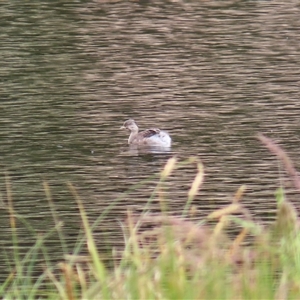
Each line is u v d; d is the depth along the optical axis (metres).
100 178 19.02
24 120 24.00
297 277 8.71
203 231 9.24
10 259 14.52
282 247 9.10
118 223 16.06
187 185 18.38
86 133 22.80
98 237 15.27
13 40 35.59
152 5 43.66
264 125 23.22
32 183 18.73
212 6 43.22
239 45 34.38
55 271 13.82
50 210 16.94
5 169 19.72
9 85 28.17
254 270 8.91
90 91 27.39
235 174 19.08
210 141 21.84
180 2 44.34
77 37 36.19
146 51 33.56
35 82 28.56
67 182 18.77
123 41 35.47
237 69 30.25
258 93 26.80
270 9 42.16
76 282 10.45
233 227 15.31
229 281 8.84
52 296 9.70
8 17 40.34
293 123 23.34
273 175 18.91
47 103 25.83
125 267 10.17
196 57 32.38
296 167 19.47
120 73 29.88
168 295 8.61
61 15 40.94
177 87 27.81
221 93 26.94
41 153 20.98
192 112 24.84
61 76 29.42
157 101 26.19
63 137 22.39
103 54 33.06
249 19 39.78
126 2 44.47
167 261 9.00
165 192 17.91
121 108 25.38
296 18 39.84
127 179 18.91
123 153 21.00
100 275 9.03
